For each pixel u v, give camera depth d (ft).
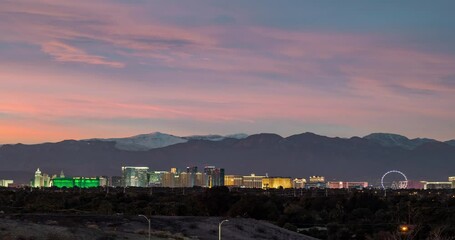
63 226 255.09
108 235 254.68
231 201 430.61
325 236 359.87
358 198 469.98
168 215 385.50
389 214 407.64
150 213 367.04
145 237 263.90
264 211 414.41
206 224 327.67
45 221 260.42
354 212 439.63
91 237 245.86
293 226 374.84
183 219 329.31
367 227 361.10
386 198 549.13
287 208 432.25
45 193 492.95
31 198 423.23
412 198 540.93
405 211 404.57
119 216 307.17
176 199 474.08
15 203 391.04
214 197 428.56
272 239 327.26
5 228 232.94
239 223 338.54
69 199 421.59
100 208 367.86
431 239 228.84
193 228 315.78
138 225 296.92
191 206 417.28
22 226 240.12
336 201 477.36
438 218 366.22
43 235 234.17
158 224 309.63
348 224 378.73
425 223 339.98
